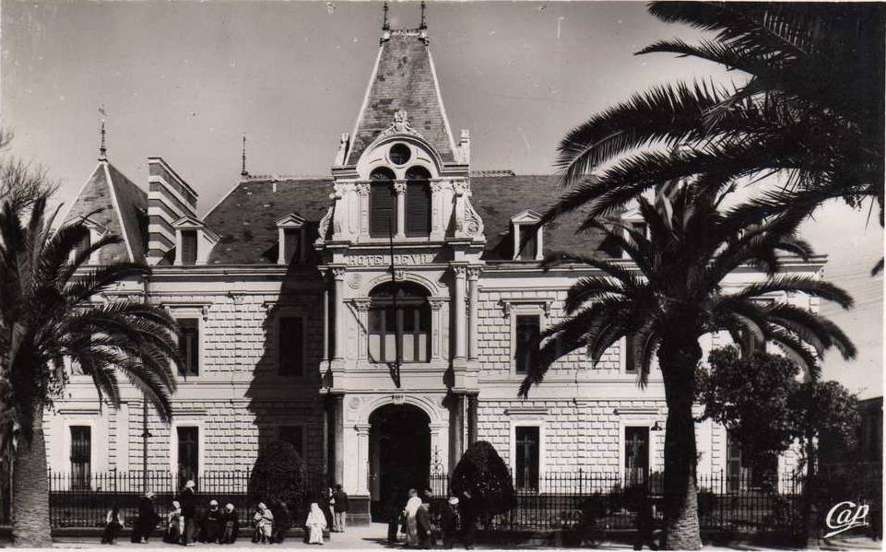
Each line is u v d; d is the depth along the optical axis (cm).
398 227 4341
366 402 4272
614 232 3167
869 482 3241
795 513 3269
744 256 2931
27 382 3134
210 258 4803
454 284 4288
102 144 4941
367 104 4556
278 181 5222
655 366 4509
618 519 3528
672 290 2983
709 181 2252
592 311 3109
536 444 4525
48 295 3108
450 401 4238
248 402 4647
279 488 3550
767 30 2169
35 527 3134
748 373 3622
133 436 4628
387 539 3506
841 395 3500
